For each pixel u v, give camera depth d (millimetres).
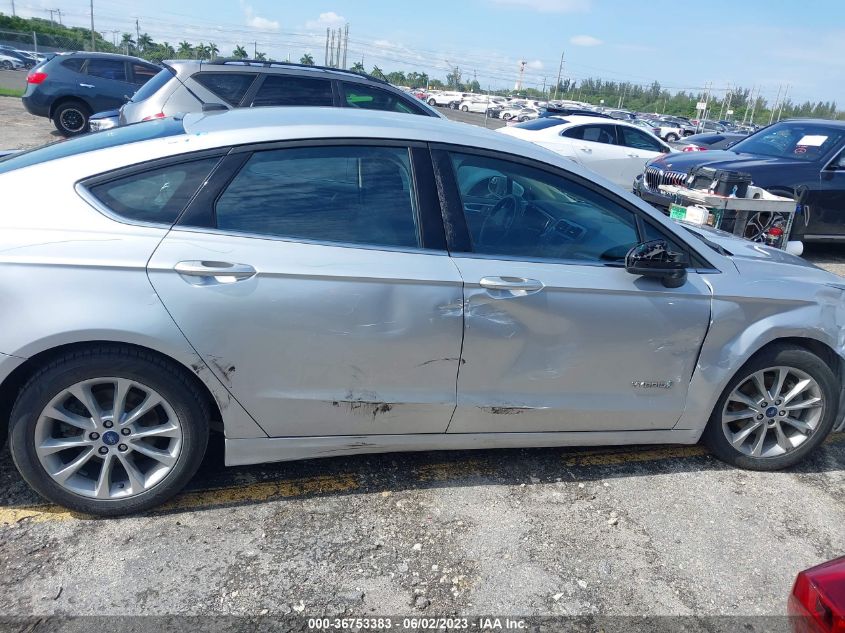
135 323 2445
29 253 2402
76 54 12930
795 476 3496
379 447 2971
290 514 2855
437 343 2797
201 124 2943
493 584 2553
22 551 2520
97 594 2344
